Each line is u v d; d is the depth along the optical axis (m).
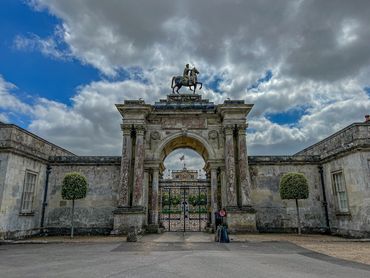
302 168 25.30
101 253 13.12
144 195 23.75
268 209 24.42
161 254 12.69
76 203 24.23
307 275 8.48
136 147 23.70
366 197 19.08
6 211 19.02
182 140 26.86
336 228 22.64
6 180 19.00
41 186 23.69
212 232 23.08
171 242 17.33
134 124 24.02
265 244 16.52
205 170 28.67
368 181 19.22
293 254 12.88
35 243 17.62
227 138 23.95
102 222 23.88
